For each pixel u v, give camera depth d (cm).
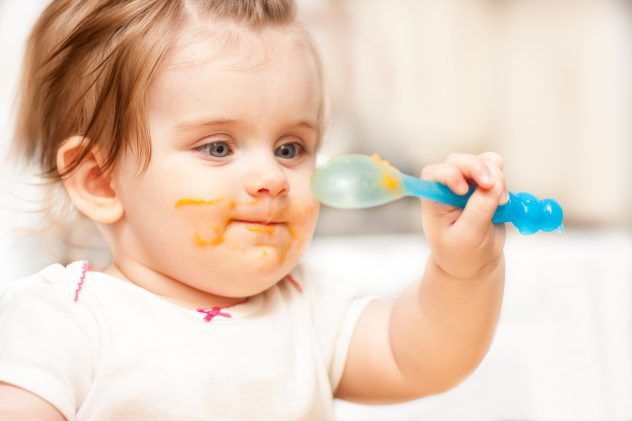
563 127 201
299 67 74
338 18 179
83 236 94
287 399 73
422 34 193
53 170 79
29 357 65
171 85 70
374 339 84
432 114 193
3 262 100
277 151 74
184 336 71
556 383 131
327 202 61
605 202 198
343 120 173
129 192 73
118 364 67
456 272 70
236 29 72
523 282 146
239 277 71
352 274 141
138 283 75
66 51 78
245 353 72
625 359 135
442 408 125
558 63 202
